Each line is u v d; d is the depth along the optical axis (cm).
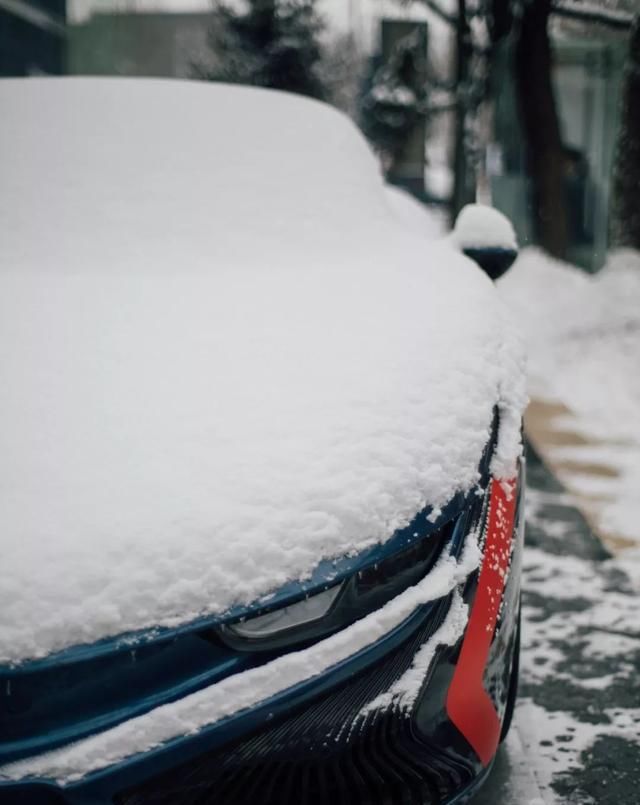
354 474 179
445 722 177
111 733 153
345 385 203
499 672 195
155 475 176
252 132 333
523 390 234
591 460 507
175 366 212
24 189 302
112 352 219
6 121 322
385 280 264
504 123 1762
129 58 3272
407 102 1502
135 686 156
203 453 181
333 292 254
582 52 1594
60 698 153
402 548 174
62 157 312
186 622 157
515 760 238
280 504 171
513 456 213
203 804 158
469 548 187
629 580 350
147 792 155
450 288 260
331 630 166
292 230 303
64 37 2089
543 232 1088
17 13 1755
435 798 178
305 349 219
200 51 2294
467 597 185
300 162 328
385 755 171
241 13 2133
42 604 155
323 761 164
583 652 296
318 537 168
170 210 300
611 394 657
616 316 801
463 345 226
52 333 230
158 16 3528
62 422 192
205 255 286
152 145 320
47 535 163
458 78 1277
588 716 259
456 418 200
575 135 1683
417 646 174
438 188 3731
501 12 1139
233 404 196
